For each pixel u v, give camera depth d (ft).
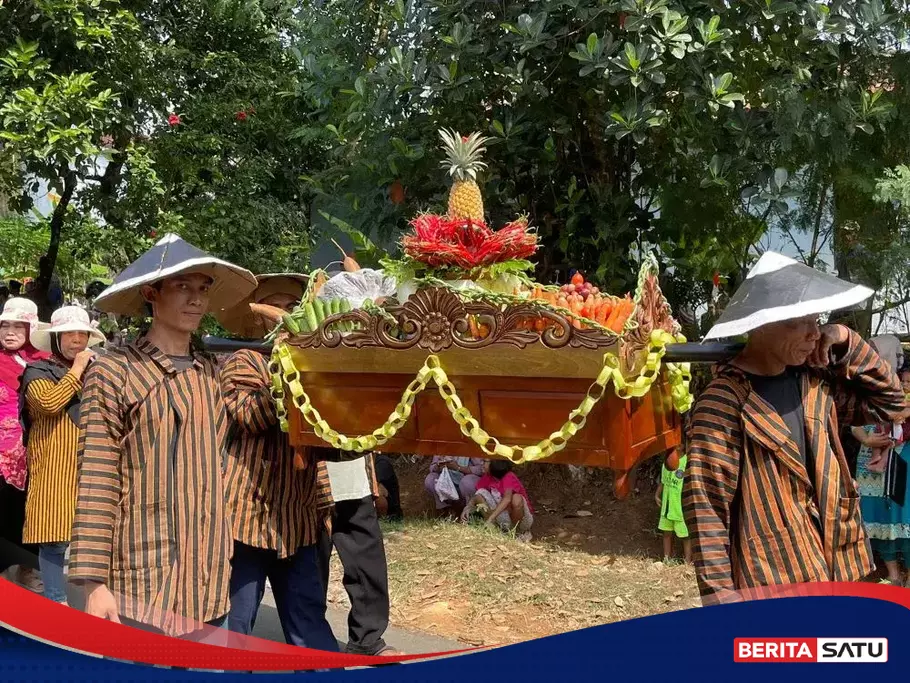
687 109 17.22
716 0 16.67
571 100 18.98
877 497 15.37
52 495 13.43
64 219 24.89
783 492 7.54
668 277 21.07
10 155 20.68
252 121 30.50
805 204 18.76
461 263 8.40
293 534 10.03
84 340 14.26
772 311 7.09
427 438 8.38
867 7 16.19
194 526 8.28
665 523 17.99
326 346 8.73
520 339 7.60
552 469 22.94
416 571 17.10
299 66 31.96
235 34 32.63
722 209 18.85
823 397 7.79
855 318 18.97
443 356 8.00
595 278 20.33
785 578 7.48
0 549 15.31
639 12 15.65
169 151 27.43
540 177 20.34
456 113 19.06
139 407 8.25
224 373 9.61
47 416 13.50
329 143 23.59
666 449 8.73
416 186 20.29
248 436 9.85
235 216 27.14
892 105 16.70
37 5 20.26
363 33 21.48
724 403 7.75
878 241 18.03
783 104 16.85
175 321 8.61
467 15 18.54
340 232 22.71
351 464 12.17
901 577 15.25
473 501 20.56
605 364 7.20
